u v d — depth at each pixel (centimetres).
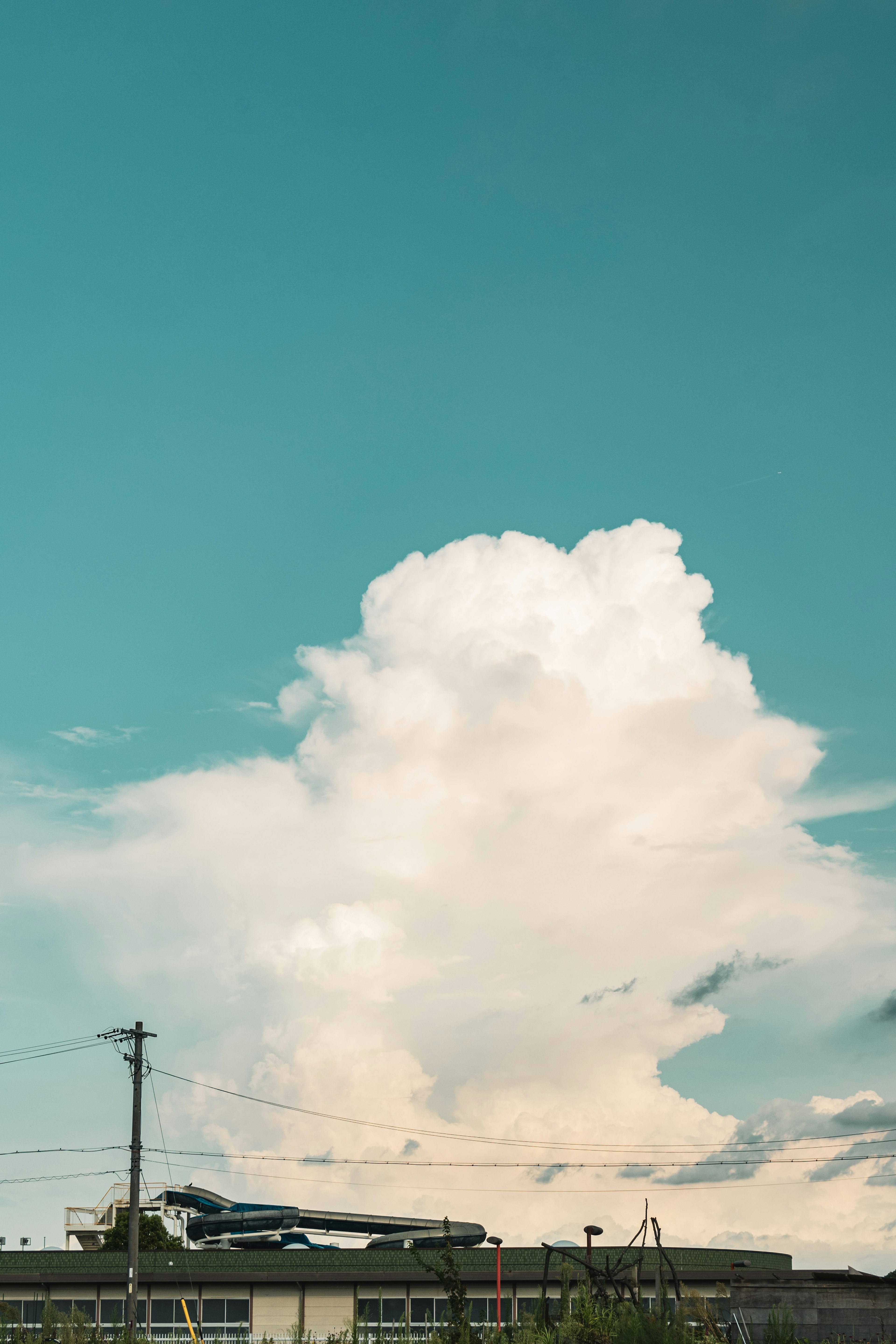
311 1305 5328
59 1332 4494
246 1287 5384
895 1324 2988
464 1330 3347
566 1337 3253
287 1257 5444
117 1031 5188
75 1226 7612
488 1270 5253
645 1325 3042
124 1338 4603
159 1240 7419
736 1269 3475
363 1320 5256
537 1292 5209
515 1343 3431
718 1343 2955
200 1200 6931
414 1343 4522
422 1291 5322
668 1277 5047
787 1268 5297
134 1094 5159
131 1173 5053
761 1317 3048
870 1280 3366
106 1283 5453
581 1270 5125
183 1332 5316
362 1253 5434
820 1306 3038
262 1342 4906
